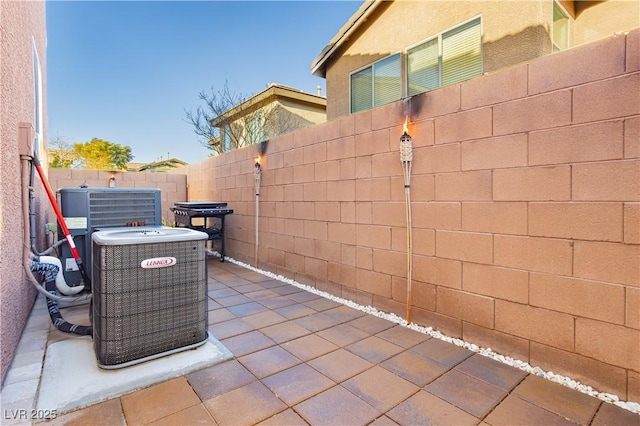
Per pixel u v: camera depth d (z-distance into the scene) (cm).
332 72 775
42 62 530
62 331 274
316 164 425
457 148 274
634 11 494
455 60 537
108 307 220
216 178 698
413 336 287
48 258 328
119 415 181
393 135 327
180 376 220
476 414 184
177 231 273
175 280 243
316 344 271
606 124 199
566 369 218
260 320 324
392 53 634
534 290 231
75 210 369
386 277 337
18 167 269
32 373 217
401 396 201
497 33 484
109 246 219
